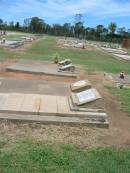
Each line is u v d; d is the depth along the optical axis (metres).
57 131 2.74
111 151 2.38
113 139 2.69
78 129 2.84
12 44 12.91
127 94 4.51
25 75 5.67
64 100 3.69
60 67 6.70
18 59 8.13
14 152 2.21
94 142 2.57
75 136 2.67
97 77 6.17
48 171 1.97
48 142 2.47
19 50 11.23
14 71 5.91
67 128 2.84
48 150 2.28
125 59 12.48
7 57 8.39
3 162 2.04
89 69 7.34
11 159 2.09
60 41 22.45
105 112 3.32
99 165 2.11
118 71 7.64
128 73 7.50
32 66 6.77
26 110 3.11
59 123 2.92
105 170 2.05
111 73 7.05
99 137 2.70
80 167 2.06
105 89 4.87
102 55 13.59
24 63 7.29
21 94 3.85
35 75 5.77
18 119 2.89
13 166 2.00
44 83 5.01
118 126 3.04
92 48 18.19
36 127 2.79
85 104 3.30
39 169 1.99
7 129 2.69
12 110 3.08
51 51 12.40
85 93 3.63
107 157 2.26
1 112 3.06
